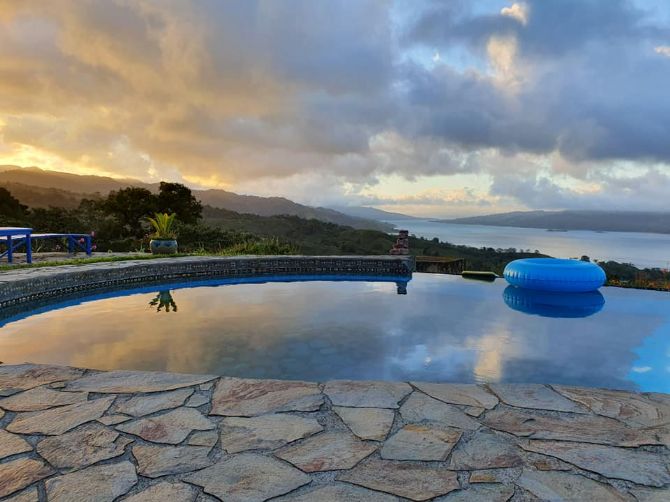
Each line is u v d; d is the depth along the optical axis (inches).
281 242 578.6
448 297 296.5
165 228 464.8
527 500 58.9
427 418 84.5
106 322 217.5
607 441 75.8
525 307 262.4
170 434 77.3
